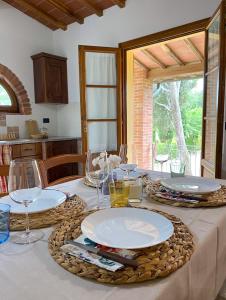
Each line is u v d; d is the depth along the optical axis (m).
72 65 4.13
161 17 2.96
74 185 1.36
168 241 0.69
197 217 0.88
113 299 0.49
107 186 1.15
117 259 0.59
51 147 3.78
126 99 3.54
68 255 0.63
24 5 3.55
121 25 3.35
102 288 0.52
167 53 4.44
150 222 0.78
